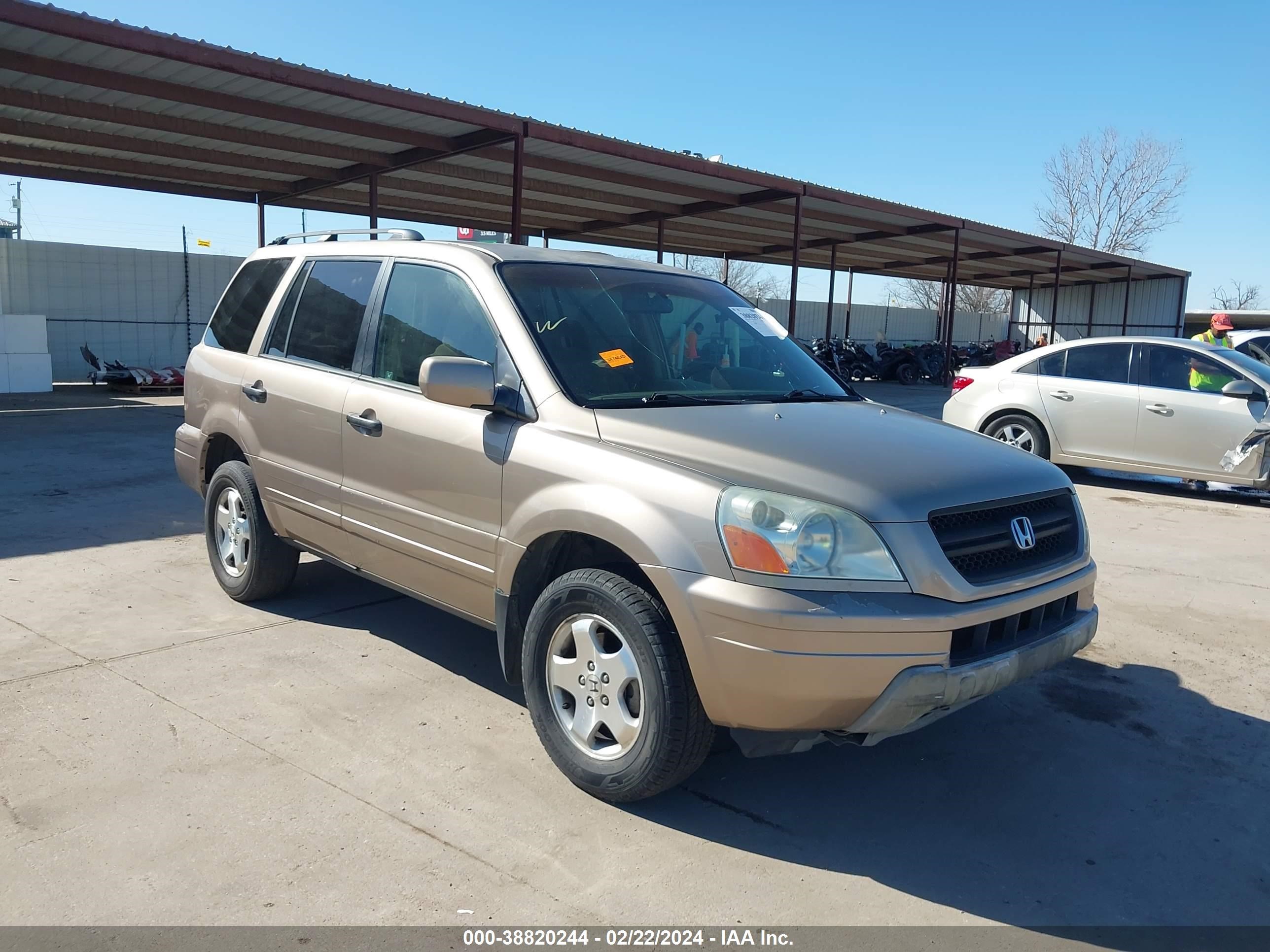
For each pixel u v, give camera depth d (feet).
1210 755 12.71
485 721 12.69
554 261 13.62
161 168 53.01
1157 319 106.63
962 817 10.94
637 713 10.41
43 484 27.96
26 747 11.51
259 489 16.08
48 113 40.57
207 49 33.30
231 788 10.71
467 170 53.47
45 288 64.34
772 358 14.57
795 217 62.03
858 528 9.39
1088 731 13.37
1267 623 18.15
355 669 14.33
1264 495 30.63
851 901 9.23
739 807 10.96
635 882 9.35
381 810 10.42
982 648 9.87
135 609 16.75
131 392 59.00
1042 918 9.09
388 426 13.19
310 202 62.85
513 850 9.78
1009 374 33.50
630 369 12.42
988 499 10.32
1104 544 24.14
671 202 62.85
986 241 81.41
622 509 10.11
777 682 9.14
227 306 18.13
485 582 11.94
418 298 13.67
